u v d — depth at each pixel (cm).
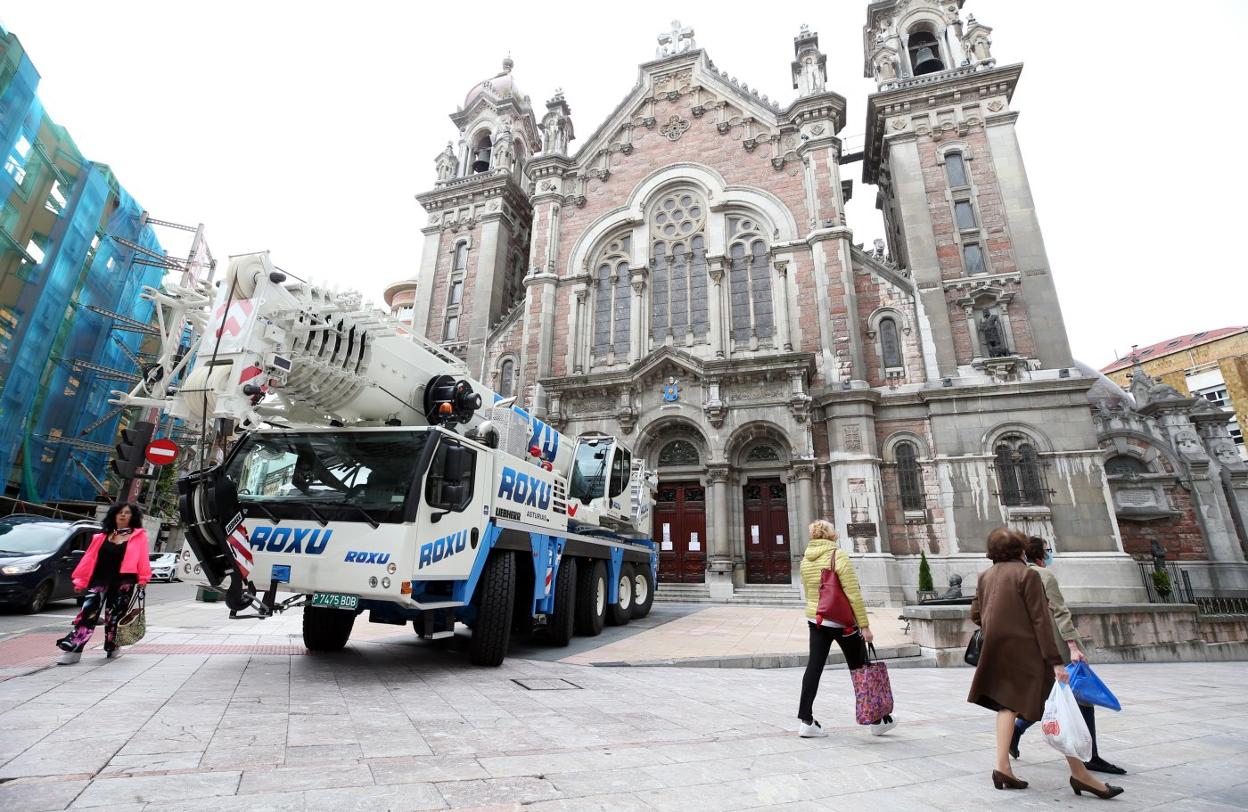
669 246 2706
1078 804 376
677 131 2877
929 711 673
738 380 2302
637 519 1583
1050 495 1962
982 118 2456
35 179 2709
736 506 2245
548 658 973
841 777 412
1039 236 2250
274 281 700
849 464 2112
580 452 1420
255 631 1138
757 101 2762
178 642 945
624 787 371
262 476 779
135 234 3409
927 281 2306
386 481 729
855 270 2406
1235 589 2128
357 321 805
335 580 682
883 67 2703
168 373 685
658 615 1655
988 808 364
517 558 980
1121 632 1258
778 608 1873
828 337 2298
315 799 325
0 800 299
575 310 2711
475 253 3064
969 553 1966
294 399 786
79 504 3138
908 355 2247
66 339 2919
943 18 2783
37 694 543
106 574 749
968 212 2380
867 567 1988
